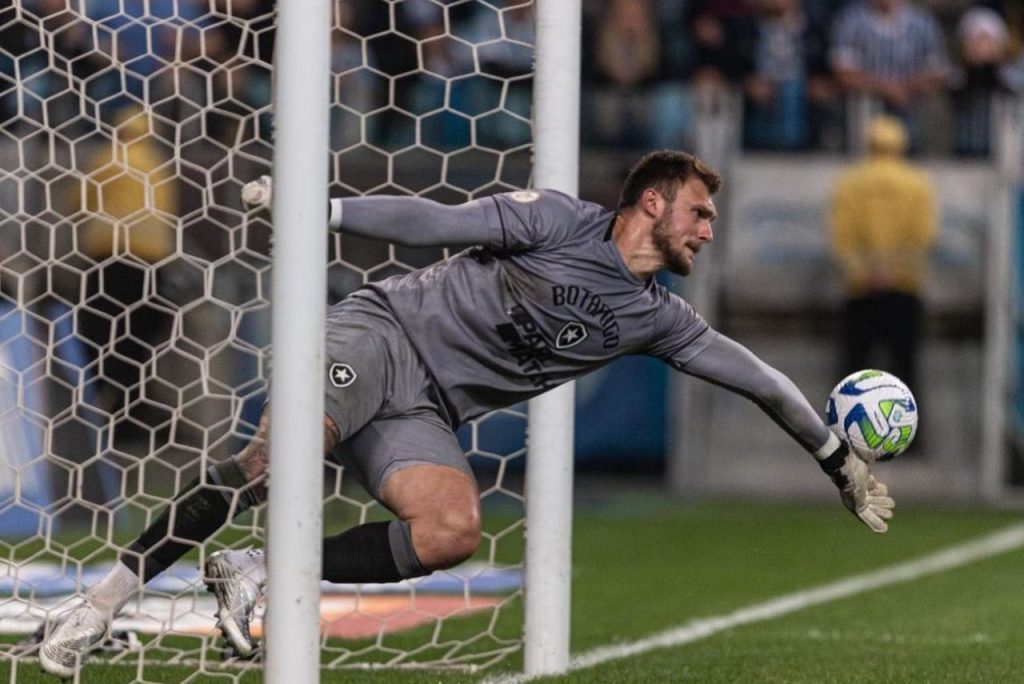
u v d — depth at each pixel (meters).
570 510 20.92
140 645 20.19
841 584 33.16
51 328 23.56
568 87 20.52
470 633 24.56
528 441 20.83
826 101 54.31
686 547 39.88
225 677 19.67
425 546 17.03
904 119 54.44
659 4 54.41
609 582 33.12
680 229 17.00
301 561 15.31
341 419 17.28
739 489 53.91
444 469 17.42
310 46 15.42
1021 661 22.12
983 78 54.31
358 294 18.17
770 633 25.69
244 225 22.75
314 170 15.42
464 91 49.06
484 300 17.48
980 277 54.12
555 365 17.84
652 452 54.00
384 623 22.36
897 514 49.38
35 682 19.05
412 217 16.31
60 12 23.50
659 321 17.73
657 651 23.31
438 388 17.84
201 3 36.94
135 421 22.28
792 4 54.53
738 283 54.09
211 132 37.69
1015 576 34.81
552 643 20.75
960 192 54.19
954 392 54.22
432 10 41.38
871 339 51.66
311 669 15.35
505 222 16.88
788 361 54.19
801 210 54.09
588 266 17.14
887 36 54.16
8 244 34.38
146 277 23.56
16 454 33.25
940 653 23.05
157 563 18.09
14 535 33.56
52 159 23.61
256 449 18.08
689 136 54.03
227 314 38.38
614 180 53.59
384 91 45.62
